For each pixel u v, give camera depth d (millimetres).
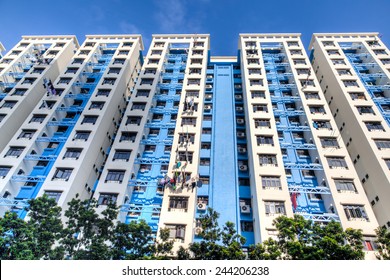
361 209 29266
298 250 19703
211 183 35719
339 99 43562
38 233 21531
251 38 56438
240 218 32719
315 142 35719
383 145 34719
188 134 37406
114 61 52188
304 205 32281
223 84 51375
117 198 31625
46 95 44219
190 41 57000
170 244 22297
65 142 37656
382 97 43094
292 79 47156
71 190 31844
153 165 37219
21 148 36469
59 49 55688
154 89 46094
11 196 32562
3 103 43312
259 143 36125
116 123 46469
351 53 53250
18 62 53375
